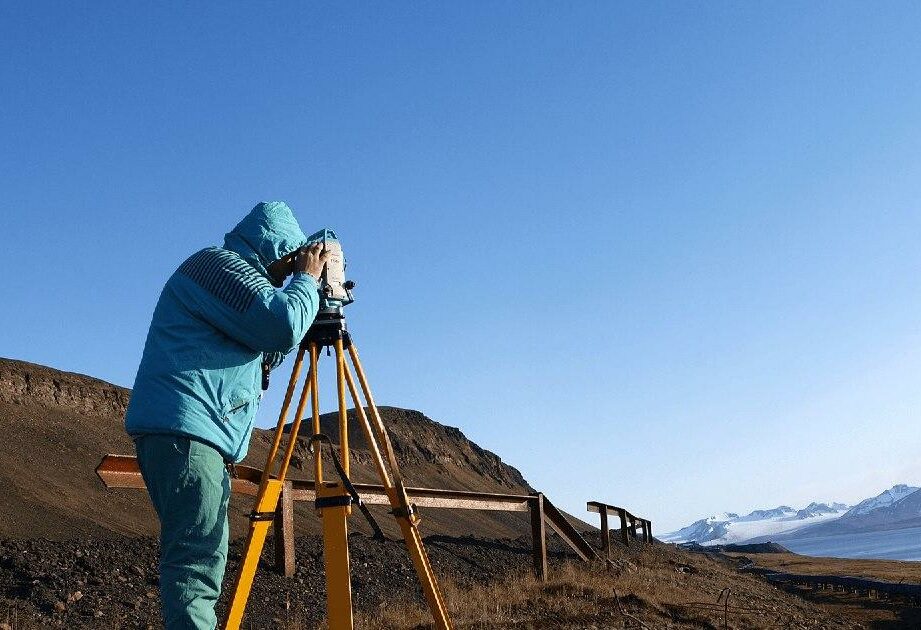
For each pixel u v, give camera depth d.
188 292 3.16
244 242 3.40
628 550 18.86
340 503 3.42
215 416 3.09
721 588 14.79
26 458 19.03
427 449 59.91
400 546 10.41
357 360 3.67
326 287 3.56
